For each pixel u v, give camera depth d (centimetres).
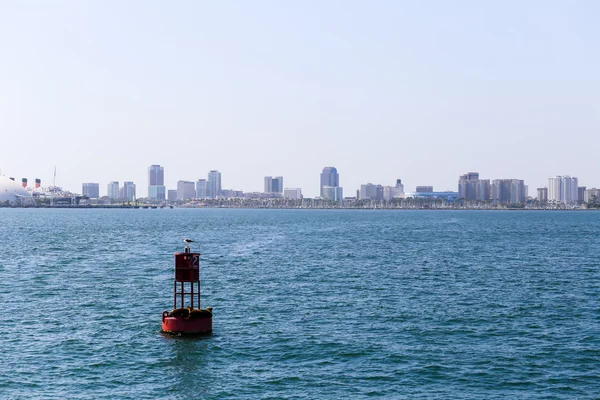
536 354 4491
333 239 16500
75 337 4891
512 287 7544
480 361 4325
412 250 12912
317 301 6506
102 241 15338
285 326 5306
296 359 4359
